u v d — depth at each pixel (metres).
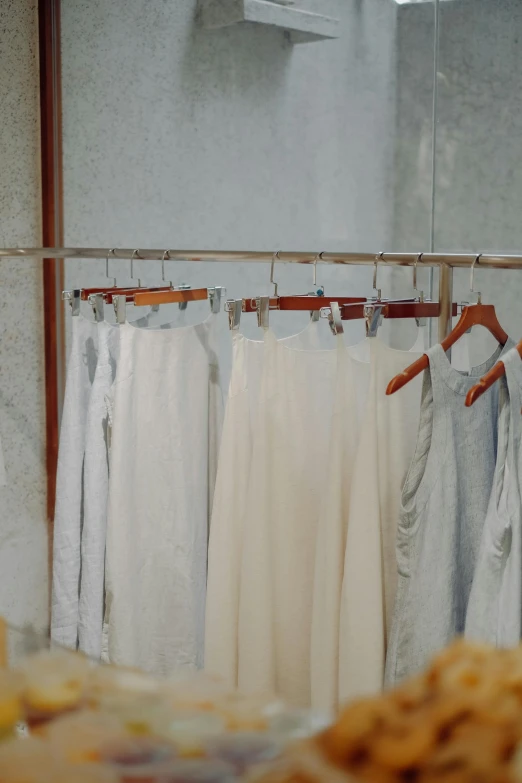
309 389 1.34
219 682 0.68
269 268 2.11
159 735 0.58
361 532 1.23
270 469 1.33
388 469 1.28
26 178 2.28
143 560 1.56
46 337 2.35
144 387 1.53
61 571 1.60
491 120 1.75
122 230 2.24
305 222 2.03
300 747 0.53
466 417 1.21
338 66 1.94
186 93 2.14
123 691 0.65
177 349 1.55
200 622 1.62
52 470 2.41
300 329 2.11
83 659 0.71
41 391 2.38
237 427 1.37
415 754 0.49
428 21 1.81
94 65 2.21
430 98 1.83
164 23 2.14
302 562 1.36
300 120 2.01
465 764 0.47
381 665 1.24
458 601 1.21
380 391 1.27
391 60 1.87
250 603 1.33
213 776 0.53
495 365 1.11
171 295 1.52
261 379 1.32
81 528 1.60
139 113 2.19
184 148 2.16
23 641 0.76
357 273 1.98
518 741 0.48
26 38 2.23
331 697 1.29
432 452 1.17
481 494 1.24
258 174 2.08
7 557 2.36
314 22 1.96
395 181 1.90
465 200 1.80
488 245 1.78
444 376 1.17
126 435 1.50
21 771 0.54
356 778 0.50
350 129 1.94
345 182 1.96
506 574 1.11
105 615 1.56
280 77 2.02
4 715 0.61
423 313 1.34
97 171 2.25
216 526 1.38
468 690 0.52
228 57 2.08
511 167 1.73
